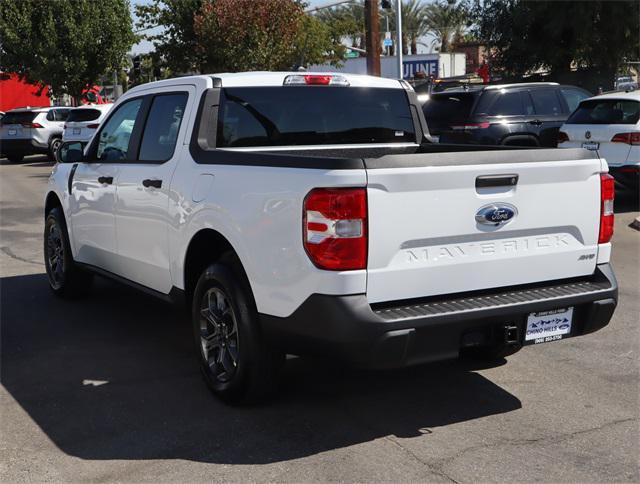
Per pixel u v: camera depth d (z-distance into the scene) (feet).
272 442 13.48
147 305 22.98
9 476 12.37
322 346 12.69
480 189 13.32
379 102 18.88
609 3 78.95
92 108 70.79
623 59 85.15
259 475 12.28
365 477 12.16
